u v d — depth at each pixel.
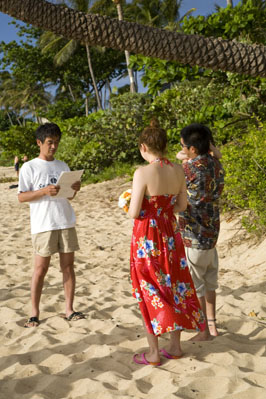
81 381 2.95
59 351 3.53
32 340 3.77
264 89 9.38
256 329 3.65
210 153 3.51
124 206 3.35
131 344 3.55
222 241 6.52
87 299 4.79
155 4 34.19
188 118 9.49
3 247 7.70
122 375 3.04
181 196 3.20
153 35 3.97
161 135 3.10
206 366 3.00
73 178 3.94
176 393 2.68
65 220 4.10
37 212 4.07
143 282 3.05
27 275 6.01
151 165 3.07
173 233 3.14
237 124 10.03
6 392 2.92
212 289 3.53
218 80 10.37
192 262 3.38
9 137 21.50
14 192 17.05
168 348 3.27
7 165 33.56
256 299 4.27
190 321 3.02
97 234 8.60
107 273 5.95
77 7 32.09
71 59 39.00
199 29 8.79
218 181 3.36
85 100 42.88
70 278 4.23
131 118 16.03
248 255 5.74
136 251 3.10
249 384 2.72
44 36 35.94
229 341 3.40
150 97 16.38
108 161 16.95
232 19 8.76
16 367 3.26
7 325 4.14
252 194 5.93
